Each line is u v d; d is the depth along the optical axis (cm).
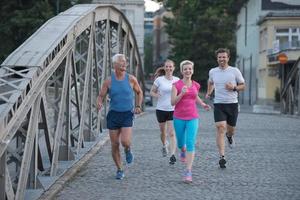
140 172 1591
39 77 1263
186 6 9719
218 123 1661
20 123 1091
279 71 7256
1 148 986
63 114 1559
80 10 1939
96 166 1683
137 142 2305
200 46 9656
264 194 1312
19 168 1176
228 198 1270
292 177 1521
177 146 1770
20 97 1127
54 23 1638
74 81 1802
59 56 1468
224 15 9888
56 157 1482
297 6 8012
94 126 2402
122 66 1455
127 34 3198
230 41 10012
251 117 4097
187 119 1491
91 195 1300
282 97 4722
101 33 2512
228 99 1670
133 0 10788
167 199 1260
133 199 1261
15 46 4750
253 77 8750
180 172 1589
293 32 7606
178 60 9756
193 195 1298
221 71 1677
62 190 1351
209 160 1797
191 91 1501
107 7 2488
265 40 7850
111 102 1470
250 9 9025
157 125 3183
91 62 2078
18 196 1128
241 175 1543
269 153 1981
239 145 2200
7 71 1232
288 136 2603
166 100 1797
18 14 4603
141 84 4200
